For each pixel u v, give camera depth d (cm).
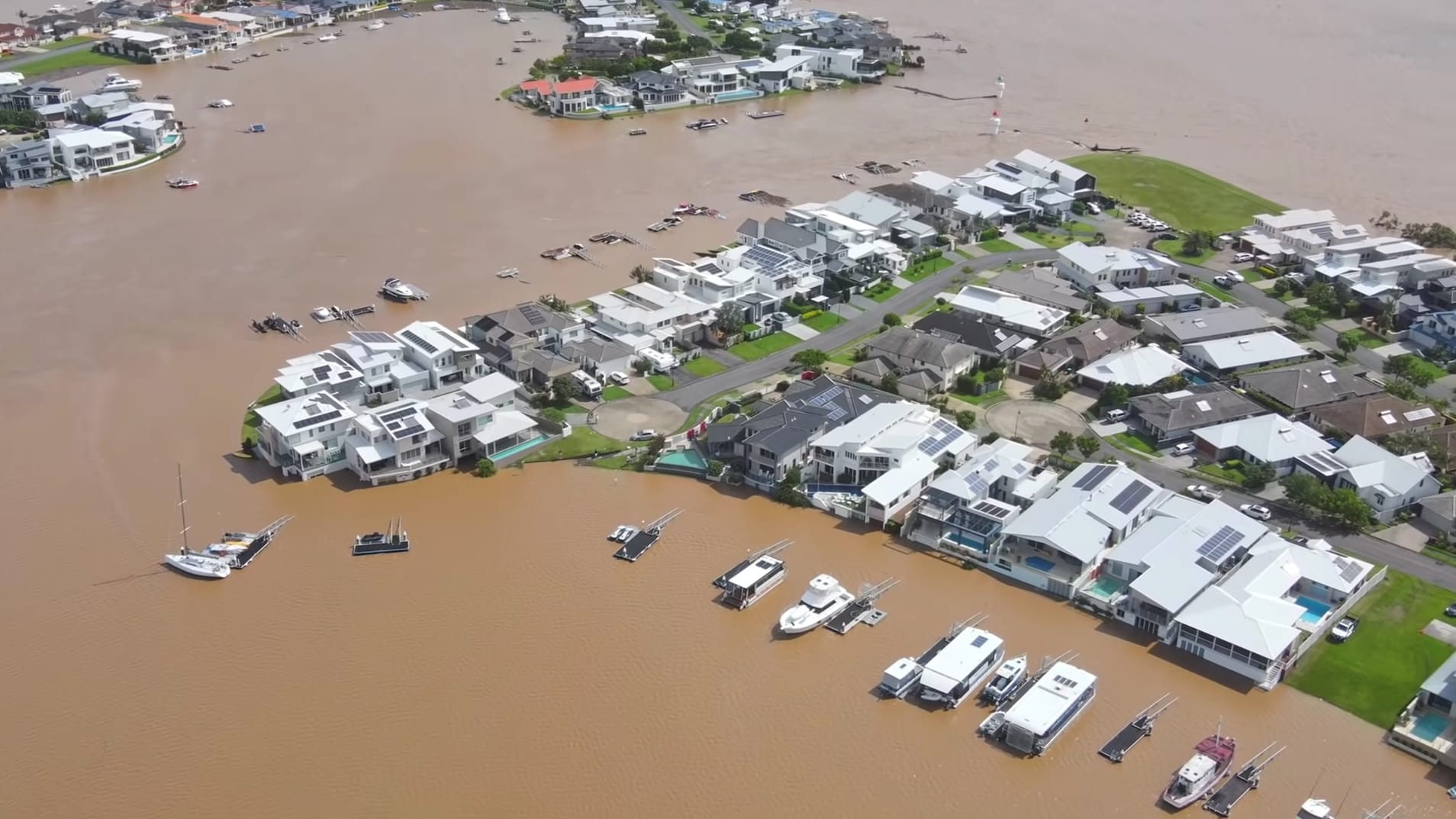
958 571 7669
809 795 5981
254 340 10838
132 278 12150
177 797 5953
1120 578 7488
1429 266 11825
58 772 6100
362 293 11844
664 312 10725
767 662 6875
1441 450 8656
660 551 7856
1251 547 7569
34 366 10294
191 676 6744
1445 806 5888
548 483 8650
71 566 7669
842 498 8350
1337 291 11700
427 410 8938
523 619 7212
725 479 8644
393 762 6169
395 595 7406
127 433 9238
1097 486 8000
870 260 12338
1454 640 6944
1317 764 6134
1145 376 9869
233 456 8950
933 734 6366
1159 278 11938
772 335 10962
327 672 6781
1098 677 6744
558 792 6000
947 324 10606
